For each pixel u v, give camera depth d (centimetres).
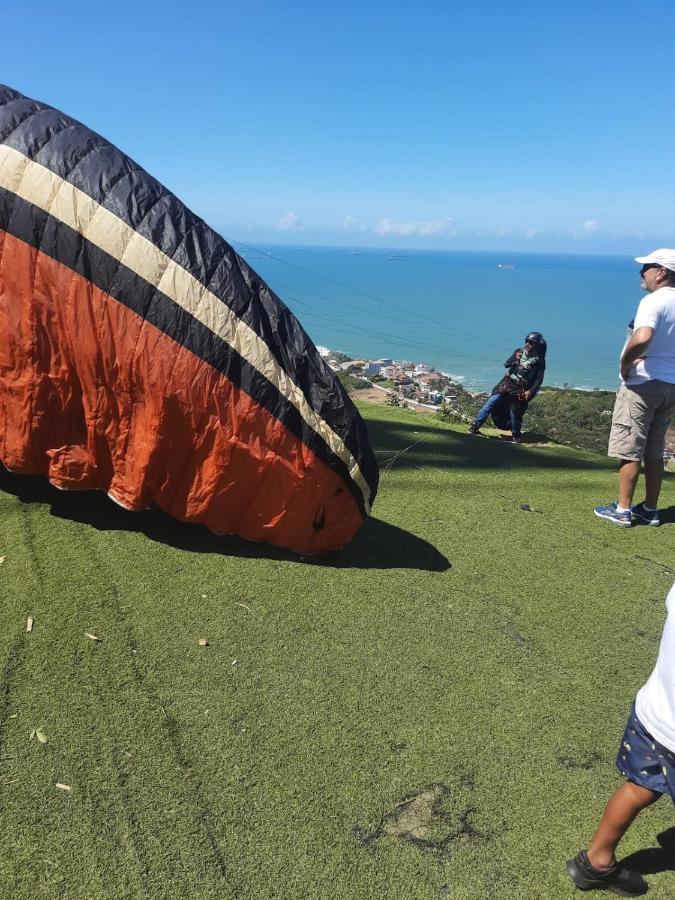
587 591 402
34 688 267
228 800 227
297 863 208
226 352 336
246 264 365
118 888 194
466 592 385
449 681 303
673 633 179
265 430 345
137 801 222
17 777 225
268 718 267
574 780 253
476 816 233
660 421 495
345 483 375
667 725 177
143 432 343
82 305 335
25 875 193
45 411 356
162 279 332
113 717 257
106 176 344
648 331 443
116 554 374
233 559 385
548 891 208
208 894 195
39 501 421
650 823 238
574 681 313
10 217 340
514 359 822
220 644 309
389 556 420
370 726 269
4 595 325
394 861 212
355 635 329
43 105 376
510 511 531
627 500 514
